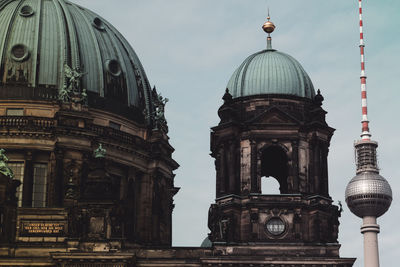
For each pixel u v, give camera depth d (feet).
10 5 463.83
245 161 383.65
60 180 412.98
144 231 434.30
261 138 384.68
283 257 360.07
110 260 353.10
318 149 384.06
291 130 385.09
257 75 395.34
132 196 435.12
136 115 454.81
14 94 428.15
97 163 394.32
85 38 454.40
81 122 425.28
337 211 379.35
